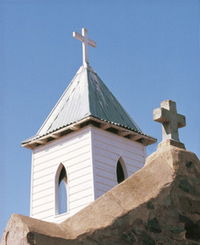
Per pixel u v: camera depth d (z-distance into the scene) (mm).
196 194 8680
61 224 7664
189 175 8750
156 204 8258
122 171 28078
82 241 7441
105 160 27094
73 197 26734
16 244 7031
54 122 28531
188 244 8281
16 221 7191
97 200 7973
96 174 26359
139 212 8062
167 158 8734
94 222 7707
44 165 28656
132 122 29422
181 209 8430
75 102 28641
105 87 30344
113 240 7688
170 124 9305
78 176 26812
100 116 27469
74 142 27500
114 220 7828
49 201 27812
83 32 31266
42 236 7070
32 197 28562
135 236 7879
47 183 28234
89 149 26672
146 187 8359
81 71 30609
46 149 28797
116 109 29188
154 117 9344
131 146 28891
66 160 27594
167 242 8117
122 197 8117
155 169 8594
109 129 27828
